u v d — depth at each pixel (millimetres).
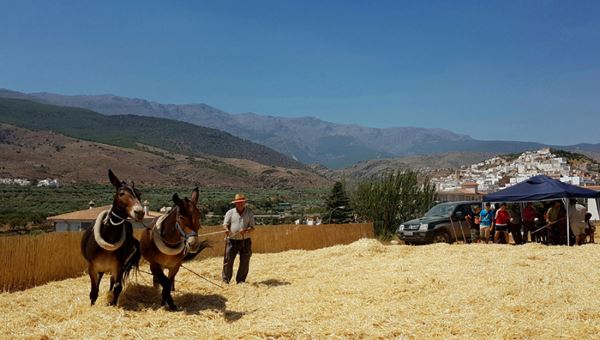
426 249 16156
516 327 7004
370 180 30562
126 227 8508
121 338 6832
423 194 29500
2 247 11031
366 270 12141
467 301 8430
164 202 79062
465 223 21281
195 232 8250
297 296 9289
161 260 8539
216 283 10922
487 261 12711
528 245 15867
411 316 7652
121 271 8414
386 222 28734
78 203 76188
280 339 6715
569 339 6641
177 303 8945
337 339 6680
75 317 7957
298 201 114188
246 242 11031
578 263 12156
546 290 9055
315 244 22172
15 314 8234
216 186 174875
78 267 13289
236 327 7293
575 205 18469
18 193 84688
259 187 191625
